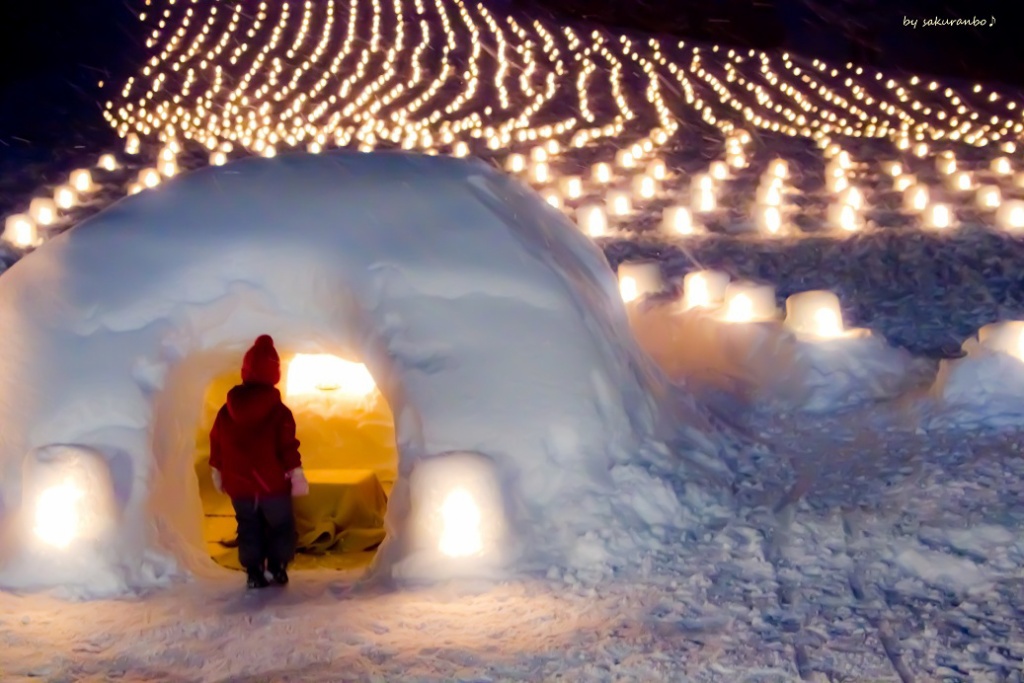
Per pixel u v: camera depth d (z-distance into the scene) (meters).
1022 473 8.64
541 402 8.24
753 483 8.89
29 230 18.02
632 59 36.38
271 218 8.84
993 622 6.62
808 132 27.33
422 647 6.52
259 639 6.73
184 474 8.44
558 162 23.80
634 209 20.06
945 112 29.92
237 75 33.84
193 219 8.92
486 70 34.56
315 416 10.21
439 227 8.95
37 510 7.60
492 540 7.57
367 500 9.45
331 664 6.35
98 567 7.55
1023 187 20.64
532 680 6.09
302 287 8.57
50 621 7.07
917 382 11.14
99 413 8.04
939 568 7.27
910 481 8.63
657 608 6.95
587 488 8.08
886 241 16.97
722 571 7.46
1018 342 10.23
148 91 32.00
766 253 16.75
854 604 6.93
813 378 11.05
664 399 9.68
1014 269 15.42
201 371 8.62
